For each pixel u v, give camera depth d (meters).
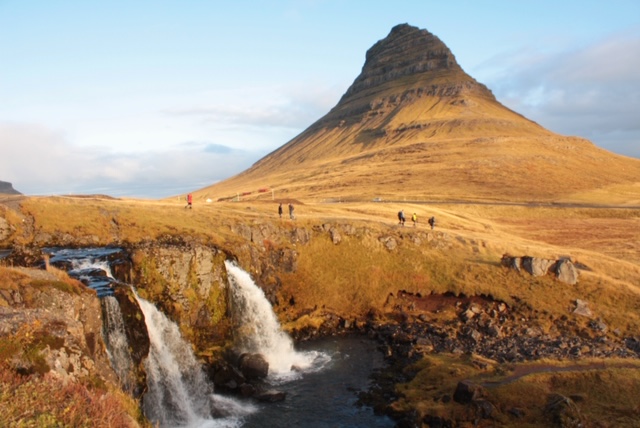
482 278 64.38
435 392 40.19
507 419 35.06
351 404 40.22
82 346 23.80
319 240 67.88
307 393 42.22
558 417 33.81
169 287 46.81
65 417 17.67
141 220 57.03
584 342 52.31
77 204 56.31
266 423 37.41
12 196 56.19
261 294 56.25
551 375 39.66
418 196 160.38
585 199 157.75
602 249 94.81
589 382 38.66
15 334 20.97
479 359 46.03
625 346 51.56
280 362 48.97
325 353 51.16
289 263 63.47
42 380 19.39
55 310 27.16
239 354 48.31
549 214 135.62
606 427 32.97
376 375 45.69
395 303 62.03
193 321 47.78
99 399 19.91
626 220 126.88
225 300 51.22
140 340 36.31
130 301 36.78
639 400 36.09
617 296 61.38
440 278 64.75
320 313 59.72
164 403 37.59
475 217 124.75
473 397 37.00
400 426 36.09
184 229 57.88
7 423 16.44
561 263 63.91
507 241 77.69
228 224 62.12
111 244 51.97
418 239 70.56
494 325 55.25
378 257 67.19
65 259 43.53
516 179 184.88
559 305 59.75
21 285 28.61
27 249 47.31
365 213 100.44
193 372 41.56
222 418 38.19
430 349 50.31
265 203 95.31
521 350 49.88
